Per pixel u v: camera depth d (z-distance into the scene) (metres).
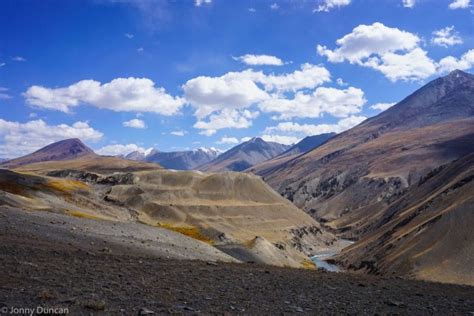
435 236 95.56
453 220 95.12
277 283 20.83
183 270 22.12
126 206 143.50
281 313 14.78
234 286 19.05
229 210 160.88
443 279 80.56
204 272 22.22
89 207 99.38
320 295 18.62
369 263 114.38
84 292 15.00
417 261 90.69
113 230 40.56
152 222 127.00
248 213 167.50
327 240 188.12
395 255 102.31
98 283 16.72
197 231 133.62
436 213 113.75
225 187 180.38
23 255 21.14
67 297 14.05
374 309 16.56
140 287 16.83
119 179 174.75
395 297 19.36
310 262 137.75
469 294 21.88
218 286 18.72
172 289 17.06
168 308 13.88
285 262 78.31
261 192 189.50
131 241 35.66
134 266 21.77
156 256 30.89
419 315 16.05
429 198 138.12
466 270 80.75
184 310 13.90
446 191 128.50
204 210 152.38
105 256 24.52
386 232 132.88
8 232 28.59
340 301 17.67
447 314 16.45
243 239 139.62
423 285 24.31
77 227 36.66
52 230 32.66
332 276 25.52
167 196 158.38
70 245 28.28
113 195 151.50
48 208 63.88
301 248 162.12
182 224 139.88
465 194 106.19
